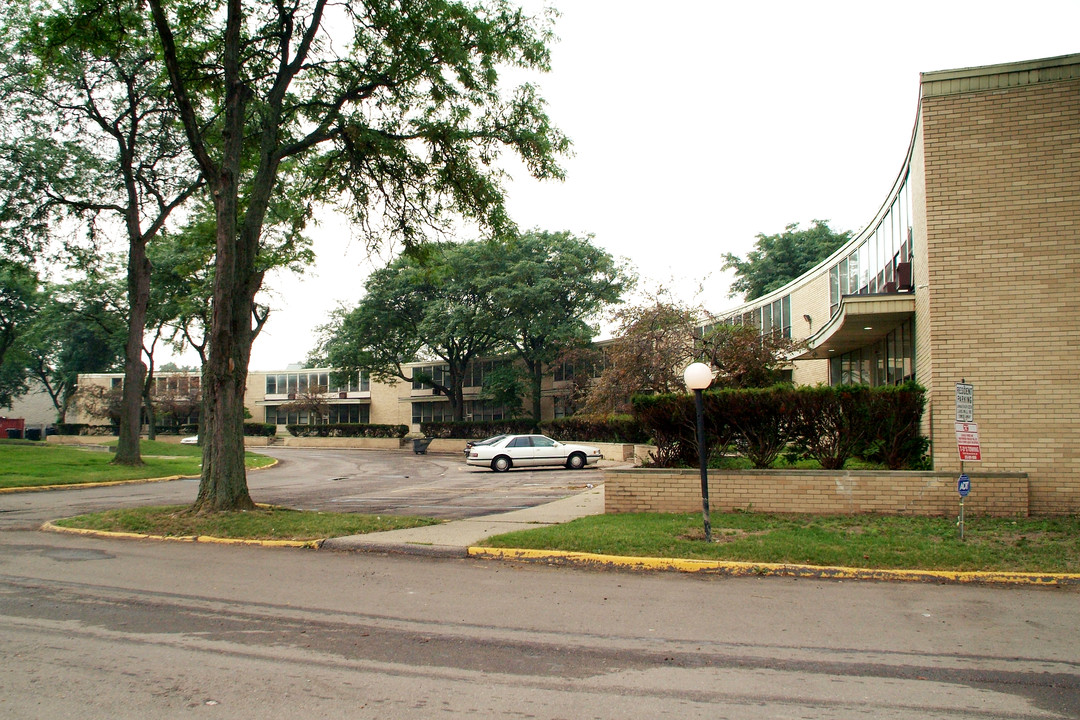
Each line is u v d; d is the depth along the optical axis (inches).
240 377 571.5
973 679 209.0
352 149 666.8
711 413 558.3
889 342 740.0
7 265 1084.5
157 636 252.7
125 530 503.2
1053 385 472.7
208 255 1157.1
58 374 3009.4
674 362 1093.1
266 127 601.0
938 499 481.4
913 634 256.1
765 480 515.5
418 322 2066.9
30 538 493.7
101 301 1739.7
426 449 2036.2
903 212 681.6
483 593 320.8
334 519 517.3
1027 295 481.7
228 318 557.3
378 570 374.3
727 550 386.9
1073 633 257.0
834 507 498.9
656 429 583.8
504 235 736.3
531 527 478.9
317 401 2536.9
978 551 372.8
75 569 379.6
